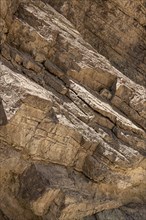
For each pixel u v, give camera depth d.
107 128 14.28
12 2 12.80
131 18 17.30
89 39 16.95
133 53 17.92
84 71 14.32
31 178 11.94
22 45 13.27
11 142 11.41
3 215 12.19
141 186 16.03
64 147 12.70
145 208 15.77
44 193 11.56
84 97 13.73
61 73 13.78
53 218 12.06
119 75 15.60
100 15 16.80
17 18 12.91
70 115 13.02
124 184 14.34
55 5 16.09
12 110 10.83
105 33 17.09
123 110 15.42
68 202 12.12
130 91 15.30
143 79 17.92
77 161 13.45
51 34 13.67
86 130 13.20
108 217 13.96
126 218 14.46
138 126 15.59
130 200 15.66
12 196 12.11
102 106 14.18
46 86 13.24
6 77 11.27
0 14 12.27
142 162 14.84
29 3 13.80
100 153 13.45
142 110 15.50
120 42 17.47
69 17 16.33
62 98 13.45
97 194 13.76
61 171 12.88
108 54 17.38
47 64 13.62
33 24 13.53
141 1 17.03
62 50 13.98
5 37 12.69
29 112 11.14
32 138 11.68
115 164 13.51
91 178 13.50
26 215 12.37
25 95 10.81
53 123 11.88
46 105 11.32
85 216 13.38
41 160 12.34
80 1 16.33
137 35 17.73
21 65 12.78
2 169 11.61
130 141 14.50
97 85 15.06
